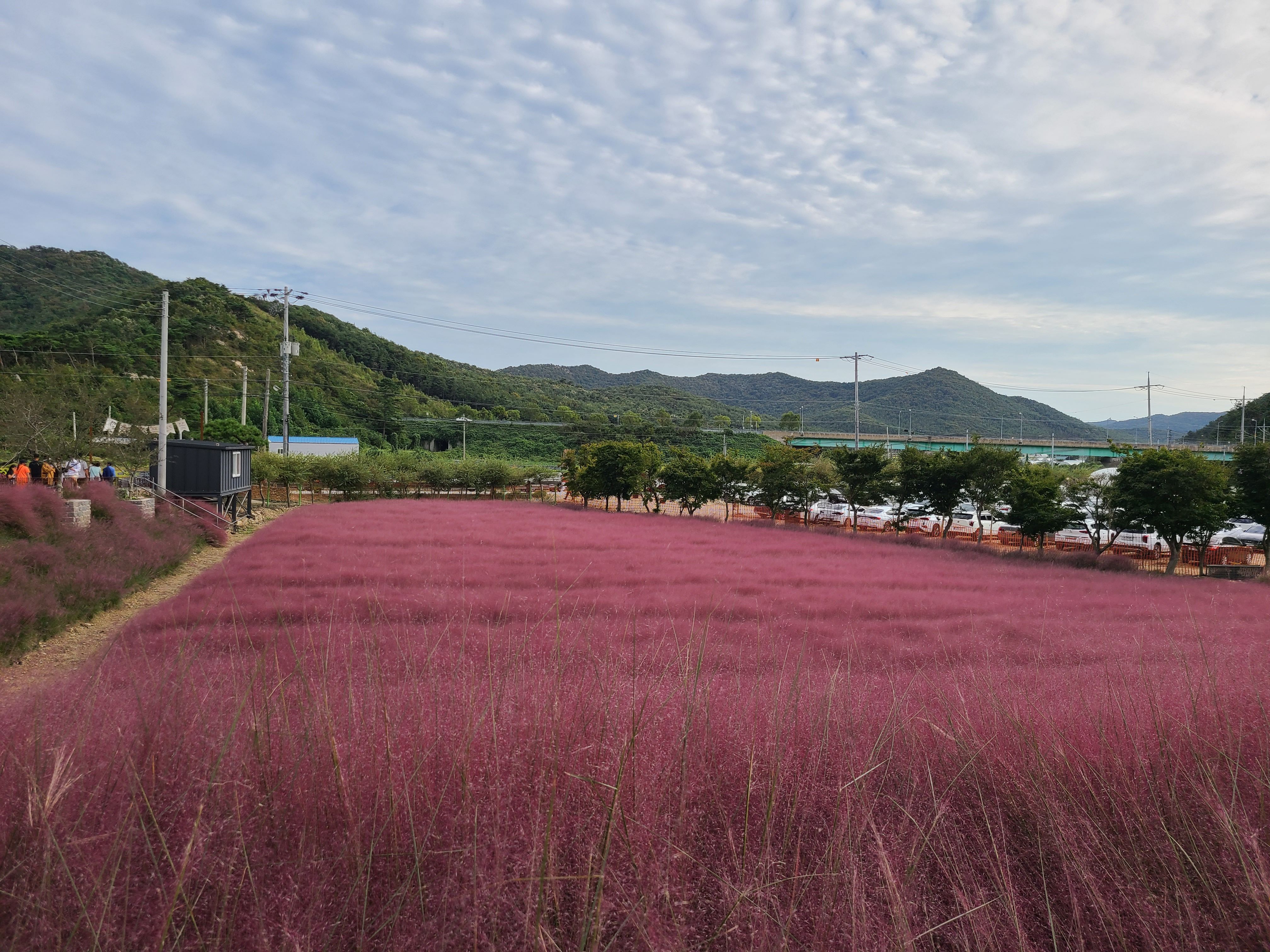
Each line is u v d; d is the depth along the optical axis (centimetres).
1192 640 852
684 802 293
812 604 1147
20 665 790
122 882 234
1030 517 2445
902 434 15075
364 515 2906
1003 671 582
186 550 1716
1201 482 2097
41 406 2872
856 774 331
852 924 245
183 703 344
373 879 257
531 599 1063
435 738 327
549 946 231
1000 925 262
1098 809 318
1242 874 271
